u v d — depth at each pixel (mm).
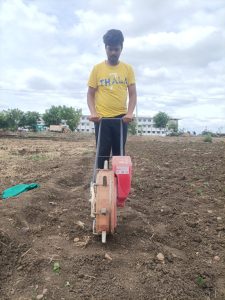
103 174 1879
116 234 1992
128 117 2109
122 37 2111
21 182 3309
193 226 2273
